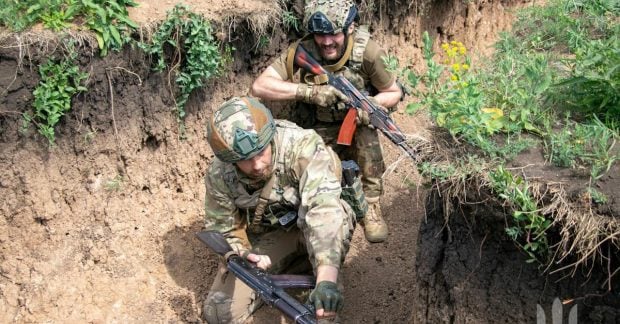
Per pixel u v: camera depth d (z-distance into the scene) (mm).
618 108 3418
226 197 3895
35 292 4254
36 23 4309
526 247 3062
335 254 3488
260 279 3580
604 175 3010
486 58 4949
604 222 2871
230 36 5055
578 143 3174
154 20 4684
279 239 4199
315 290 3348
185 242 4828
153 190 4902
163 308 4453
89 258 4484
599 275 3090
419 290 3744
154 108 4812
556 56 4316
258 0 5285
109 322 4312
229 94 5273
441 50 7004
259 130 3523
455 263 3523
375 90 4898
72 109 4410
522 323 3338
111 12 4465
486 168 3160
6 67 4094
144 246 4695
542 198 3002
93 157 4582
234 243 3959
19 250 4301
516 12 6133
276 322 4465
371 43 4645
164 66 4738
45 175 4367
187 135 5051
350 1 4559
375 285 4812
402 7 6457
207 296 4344
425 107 4082
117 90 4594
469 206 3301
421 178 3373
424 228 3709
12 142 4203
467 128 3307
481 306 3449
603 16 4742
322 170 3688
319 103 4637
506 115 3492
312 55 4711
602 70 3674
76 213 4520
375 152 4746
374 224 4770
